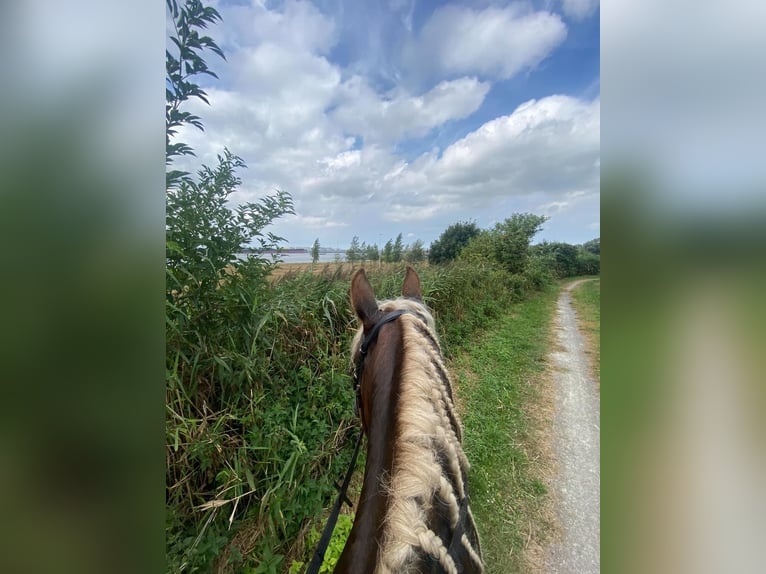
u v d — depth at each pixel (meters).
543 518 2.39
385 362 1.18
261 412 2.02
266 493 1.81
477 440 3.10
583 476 2.83
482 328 6.80
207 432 1.77
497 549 2.12
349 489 2.36
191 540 1.60
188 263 1.59
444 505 0.82
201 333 1.82
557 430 3.53
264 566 1.65
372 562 0.74
